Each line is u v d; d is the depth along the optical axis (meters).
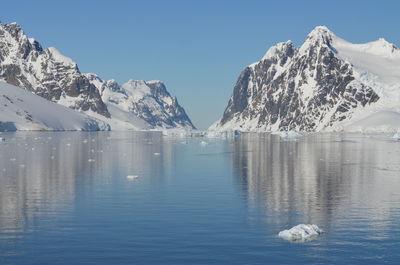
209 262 31.64
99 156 111.88
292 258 32.34
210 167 86.56
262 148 146.88
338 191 57.75
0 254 33.31
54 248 34.53
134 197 53.75
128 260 32.03
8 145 156.88
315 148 144.12
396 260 31.91
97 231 38.84
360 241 35.97
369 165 88.81
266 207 48.06
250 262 31.62
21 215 44.50
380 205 48.88
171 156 113.88
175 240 36.34
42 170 80.50
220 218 43.31
